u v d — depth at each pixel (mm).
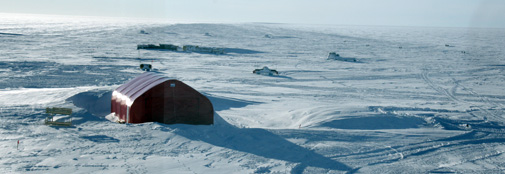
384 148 18516
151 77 25266
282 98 36938
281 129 21203
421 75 58719
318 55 89438
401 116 25844
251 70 59188
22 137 17938
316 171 15164
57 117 21469
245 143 18438
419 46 133125
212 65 63688
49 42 95375
